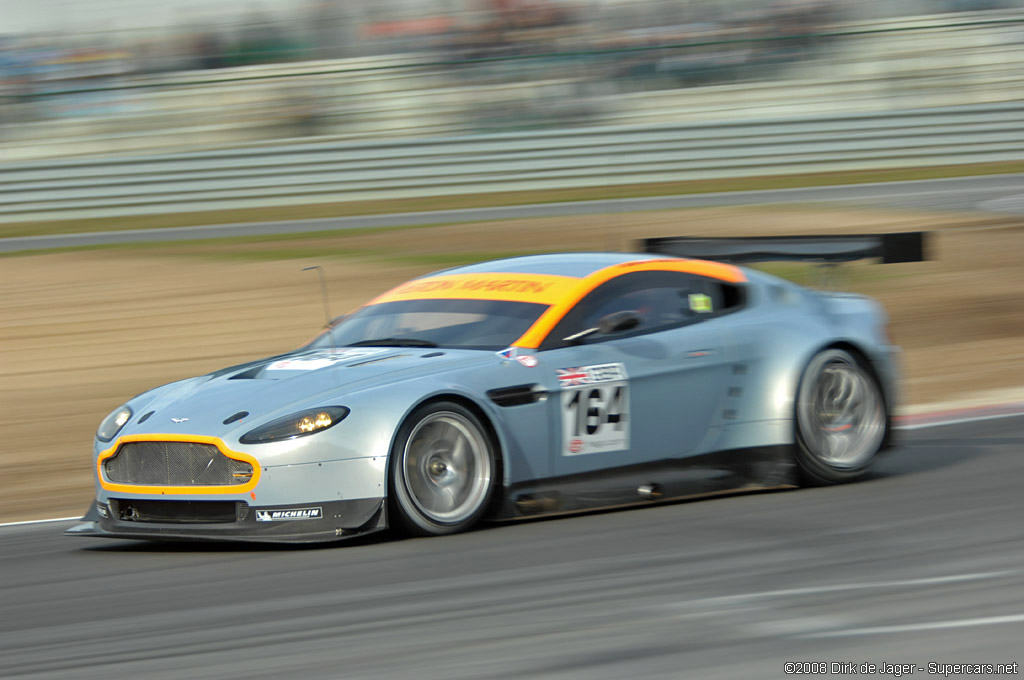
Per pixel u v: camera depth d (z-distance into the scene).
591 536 16.64
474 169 80.44
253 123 86.31
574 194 78.00
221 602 14.04
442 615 12.87
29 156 84.62
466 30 87.81
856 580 13.53
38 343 42.75
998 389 31.78
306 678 10.86
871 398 20.88
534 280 19.89
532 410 17.77
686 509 18.48
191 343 41.53
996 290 46.50
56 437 30.03
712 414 19.41
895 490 19.36
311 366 18.23
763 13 90.00
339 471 16.30
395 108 87.12
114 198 77.38
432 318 19.61
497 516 17.59
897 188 74.88
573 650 11.33
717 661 10.77
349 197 79.62
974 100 89.81
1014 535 15.55
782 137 82.88
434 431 17.02
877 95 89.00
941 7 94.12
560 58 87.44
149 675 11.27
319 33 90.31
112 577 16.00
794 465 20.02
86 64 88.62
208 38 90.44
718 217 64.25
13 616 14.20
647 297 19.67
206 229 70.50
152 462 17.16
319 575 15.05
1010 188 73.19
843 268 22.81
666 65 88.75
